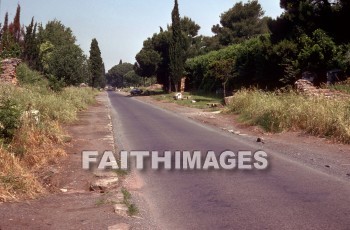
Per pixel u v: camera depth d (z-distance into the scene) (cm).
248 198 612
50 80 2508
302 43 2306
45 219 503
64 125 1523
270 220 513
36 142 916
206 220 520
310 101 1401
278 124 1362
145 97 5075
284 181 707
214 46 7062
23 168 709
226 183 706
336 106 1276
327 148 1010
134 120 1911
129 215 536
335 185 669
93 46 7262
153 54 5900
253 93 2059
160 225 504
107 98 4662
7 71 2220
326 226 488
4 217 498
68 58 3500
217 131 1457
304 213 536
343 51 2202
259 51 2730
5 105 936
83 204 577
